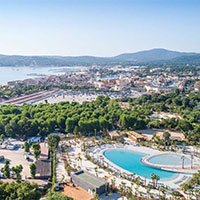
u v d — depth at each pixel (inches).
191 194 5575.8
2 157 7662.4
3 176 6397.6
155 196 5575.8
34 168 6274.6
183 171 6855.3
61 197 4402.1
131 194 5625.0
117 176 6584.6
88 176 6205.7
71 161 7564.0
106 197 5556.1
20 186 4557.1
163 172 6889.8
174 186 6043.3
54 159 7426.2
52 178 6318.9
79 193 5698.8
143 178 6501.0
